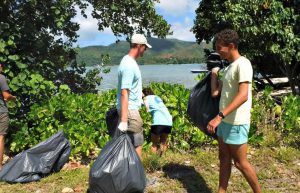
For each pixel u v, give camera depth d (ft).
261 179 11.35
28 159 11.96
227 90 8.39
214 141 14.48
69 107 14.60
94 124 14.44
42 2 17.47
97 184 9.29
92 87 19.99
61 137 12.66
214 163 12.63
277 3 25.77
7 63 15.61
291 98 15.76
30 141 14.60
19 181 11.60
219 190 9.41
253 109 15.15
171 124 13.44
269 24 25.72
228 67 8.40
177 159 13.00
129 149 9.52
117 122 10.40
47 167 12.08
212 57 9.65
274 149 13.91
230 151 8.73
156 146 13.67
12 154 15.03
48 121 14.56
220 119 8.08
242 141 8.45
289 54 26.66
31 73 15.99
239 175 11.50
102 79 20.20
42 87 15.72
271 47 26.50
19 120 15.88
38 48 17.33
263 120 15.39
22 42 16.72
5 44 15.26
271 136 14.67
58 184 11.39
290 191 10.46
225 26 31.24
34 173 11.82
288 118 15.08
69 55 19.62
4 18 16.69
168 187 10.69
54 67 18.79
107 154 9.45
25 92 15.53
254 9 25.66
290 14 26.61
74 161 13.67
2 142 12.87
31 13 17.61
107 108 14.96
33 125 15.34
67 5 17.78
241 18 25.91
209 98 9.75
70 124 13.94
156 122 13.26
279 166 12.31
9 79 15.69
